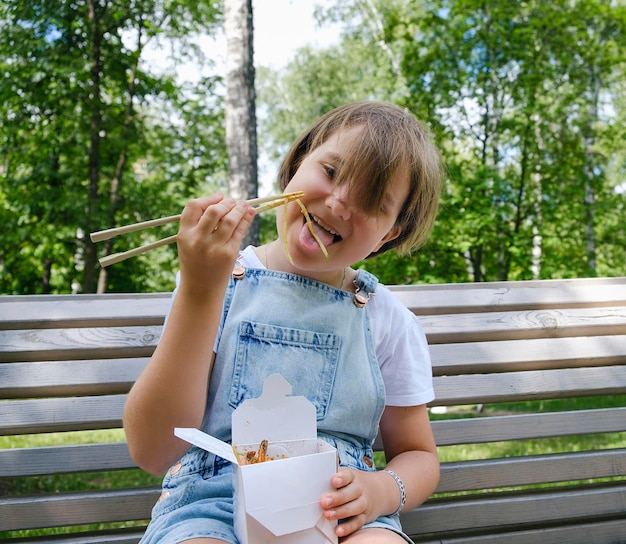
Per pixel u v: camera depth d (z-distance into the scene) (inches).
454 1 370.9
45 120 416.5
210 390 47.3
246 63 237.1
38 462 54.2
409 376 52.1
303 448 41.8
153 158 472.4
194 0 438.9
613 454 64.8
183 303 41.0
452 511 59.6
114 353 57.9
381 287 54.9
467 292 66.9
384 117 50.3
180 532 38.8
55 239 399.5
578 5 362.3
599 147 438.6
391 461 50.6
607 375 66.5
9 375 54.9
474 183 320.2
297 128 667.4
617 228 401.4
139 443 42.3
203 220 39.2
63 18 399.2
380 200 45.9
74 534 54.4
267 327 48.2
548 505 62.0
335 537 38.5
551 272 352.5
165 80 453.1
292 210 47.1
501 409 252.1
